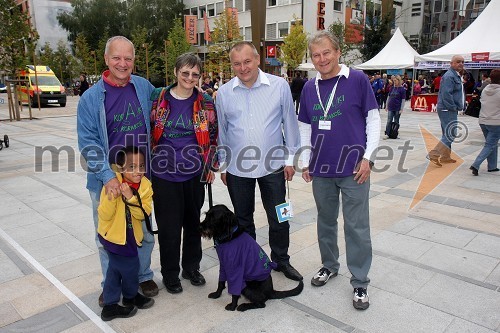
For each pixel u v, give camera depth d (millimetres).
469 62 14484
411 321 2859
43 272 3678
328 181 3158
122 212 2797
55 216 5117
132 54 2859
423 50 39281
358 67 20328
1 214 5199
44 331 2828
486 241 4176
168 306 3139
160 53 38344
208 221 2902
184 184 3252
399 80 10734
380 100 19859
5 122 15508
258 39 7531
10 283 3484
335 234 3385
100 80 2967
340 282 3451
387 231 4492
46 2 57250
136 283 3012
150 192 2949
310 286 3391
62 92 22734
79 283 3482
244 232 3043
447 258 3814
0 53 15586
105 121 2893
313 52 2916
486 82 15141
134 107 2988
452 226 4602
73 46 45625
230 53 3152
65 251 4113
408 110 19469
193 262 3475
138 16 43750
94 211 3098
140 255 3248
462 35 15109
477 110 9867
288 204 3475
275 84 3299
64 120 16141
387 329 2781
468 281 3387
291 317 2953
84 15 45000
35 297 3264
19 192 6195
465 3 38656
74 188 6395
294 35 29859
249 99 3260
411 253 3936
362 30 31938
